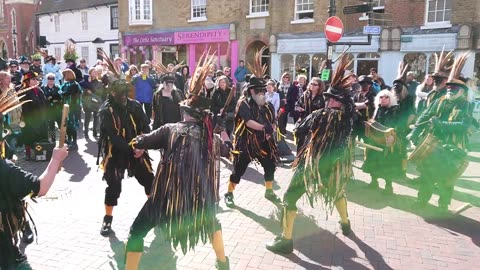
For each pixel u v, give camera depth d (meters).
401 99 6.10
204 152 3.30
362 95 7.36
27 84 7.95
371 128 5.45
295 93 10.21
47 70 14.45
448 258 4.16
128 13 23.84
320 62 17.19
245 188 6.45
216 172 3.40
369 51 15.48
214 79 12.13
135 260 3.38
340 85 4.14
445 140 5.35
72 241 4.43
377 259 4.13
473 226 4.99
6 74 6.51
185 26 21.62
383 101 6.04
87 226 4.84
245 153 5.53
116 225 4.89
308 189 4.08
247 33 19.33
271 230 4.80
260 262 4.05
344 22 16.56
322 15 16.91
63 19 29.45
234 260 4.08
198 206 3.21
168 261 4.05
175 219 3.19
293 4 17.70
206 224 3.30
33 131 8.08
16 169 2.48
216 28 20.19
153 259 4.09
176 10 21.88
